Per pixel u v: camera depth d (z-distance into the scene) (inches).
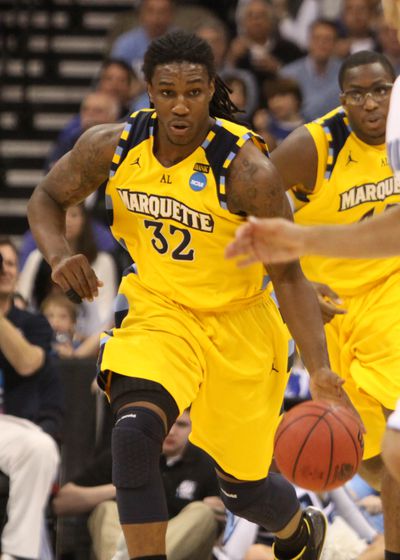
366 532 422.6
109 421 472.4
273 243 213.3
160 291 296.2
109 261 562.3
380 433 342.0
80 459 473.7
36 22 892.0
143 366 281.4
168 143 283.0
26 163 799.1
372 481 360.2
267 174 277.1
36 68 861.2
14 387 454.6
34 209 306.0
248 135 282.5
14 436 423.5
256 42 810.2
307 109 713.0
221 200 281.4
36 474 421.4
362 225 219.8
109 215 300.0
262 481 314.2
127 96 722.8
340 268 337.4
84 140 298.7
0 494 426.6
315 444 262.5
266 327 301.9
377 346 333.4
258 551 422.0
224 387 297.3
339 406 269.6
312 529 335.3
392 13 227.6
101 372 287.4
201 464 437.4
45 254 300.7
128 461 269.9
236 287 293.6
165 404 278.2
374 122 328.2
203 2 873.5
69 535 452.8
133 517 268.8
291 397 451.8
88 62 860.6
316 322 279.0
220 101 302.4
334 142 332.2
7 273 463.5
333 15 891.4
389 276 337.1
